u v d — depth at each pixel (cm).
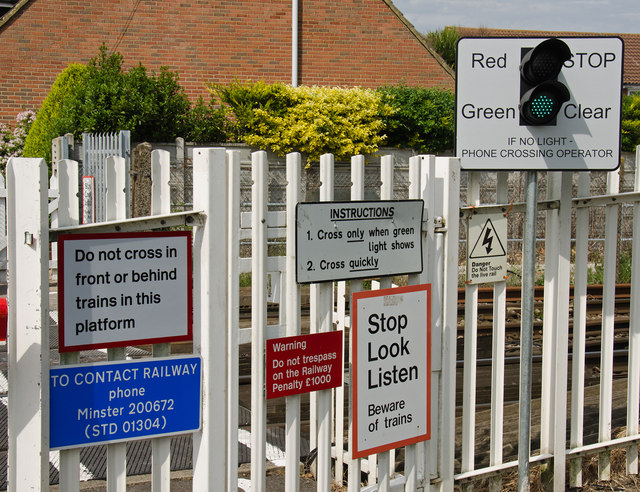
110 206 317
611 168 443
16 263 287
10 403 289
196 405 333
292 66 1973
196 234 330
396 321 400
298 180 354
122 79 1527
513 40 432
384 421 398
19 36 1852
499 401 477
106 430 314
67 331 302
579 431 517
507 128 436
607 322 524
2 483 480
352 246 377
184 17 1925
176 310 327
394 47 2038
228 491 342
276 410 702
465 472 465
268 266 371
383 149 1636
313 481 486
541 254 1429
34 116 1822
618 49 438
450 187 427
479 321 1010
